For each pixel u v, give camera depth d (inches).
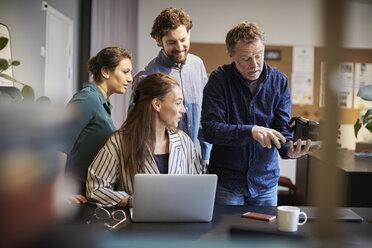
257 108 83.4
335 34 9.7
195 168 77.5
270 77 83.4
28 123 7.9
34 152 7.8
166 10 96.4
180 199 59.7
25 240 7.5
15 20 137.9
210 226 59.9
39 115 8.1
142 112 72.1
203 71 108.3
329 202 10.2
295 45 217.5
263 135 71.7
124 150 72.2
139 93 73.6
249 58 77.2
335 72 9.8
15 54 137.5
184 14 97.1
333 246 10.1
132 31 218.5
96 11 217.8
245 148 82.1
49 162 8.1
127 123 73.5
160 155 73.9
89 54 226.2
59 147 8.4
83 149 80.3
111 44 218.2
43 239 7.8
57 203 8.2
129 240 13.9
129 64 88.3
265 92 83.0
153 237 14.2
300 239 20.8
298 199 174.9
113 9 218.2
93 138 80.7
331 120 10.1
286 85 84.5
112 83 87.3
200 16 215.5
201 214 61.2
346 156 151.8
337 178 10.2
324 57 9.8
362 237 56.4
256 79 83.1
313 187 10.5
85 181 79.1
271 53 217.6
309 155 157.8
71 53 205.9
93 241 13.0
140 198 58.7
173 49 97.5
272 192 85.4
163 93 71.4
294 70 218.1
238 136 74.3
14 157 7.5
